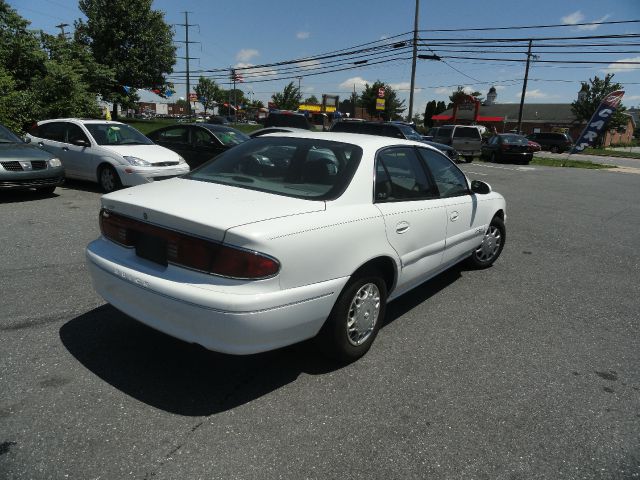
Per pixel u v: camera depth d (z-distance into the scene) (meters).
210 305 2.61
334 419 2.80
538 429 2.81
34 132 10.53
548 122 68.06
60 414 2.71
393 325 4.18
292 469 2.39
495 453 2.59
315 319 3.00
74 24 37.41
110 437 2.55
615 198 12.92
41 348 3.41
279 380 3.19
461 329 4.15
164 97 40.97
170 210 2.86
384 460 2.49
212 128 11.66
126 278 2.99
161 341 3.61
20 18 17.12
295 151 3.63
